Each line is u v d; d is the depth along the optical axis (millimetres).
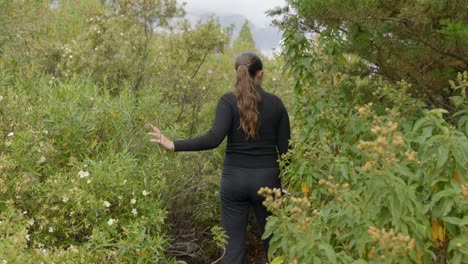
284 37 3922
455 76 3799
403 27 3590
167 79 5562
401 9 3342
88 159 3553
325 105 3660
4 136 3596
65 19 7609
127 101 4309
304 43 3930
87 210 3346
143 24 5766
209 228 4426
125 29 5664
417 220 2301
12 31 5582
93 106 4125
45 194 3338
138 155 4031
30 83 4465
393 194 2166
